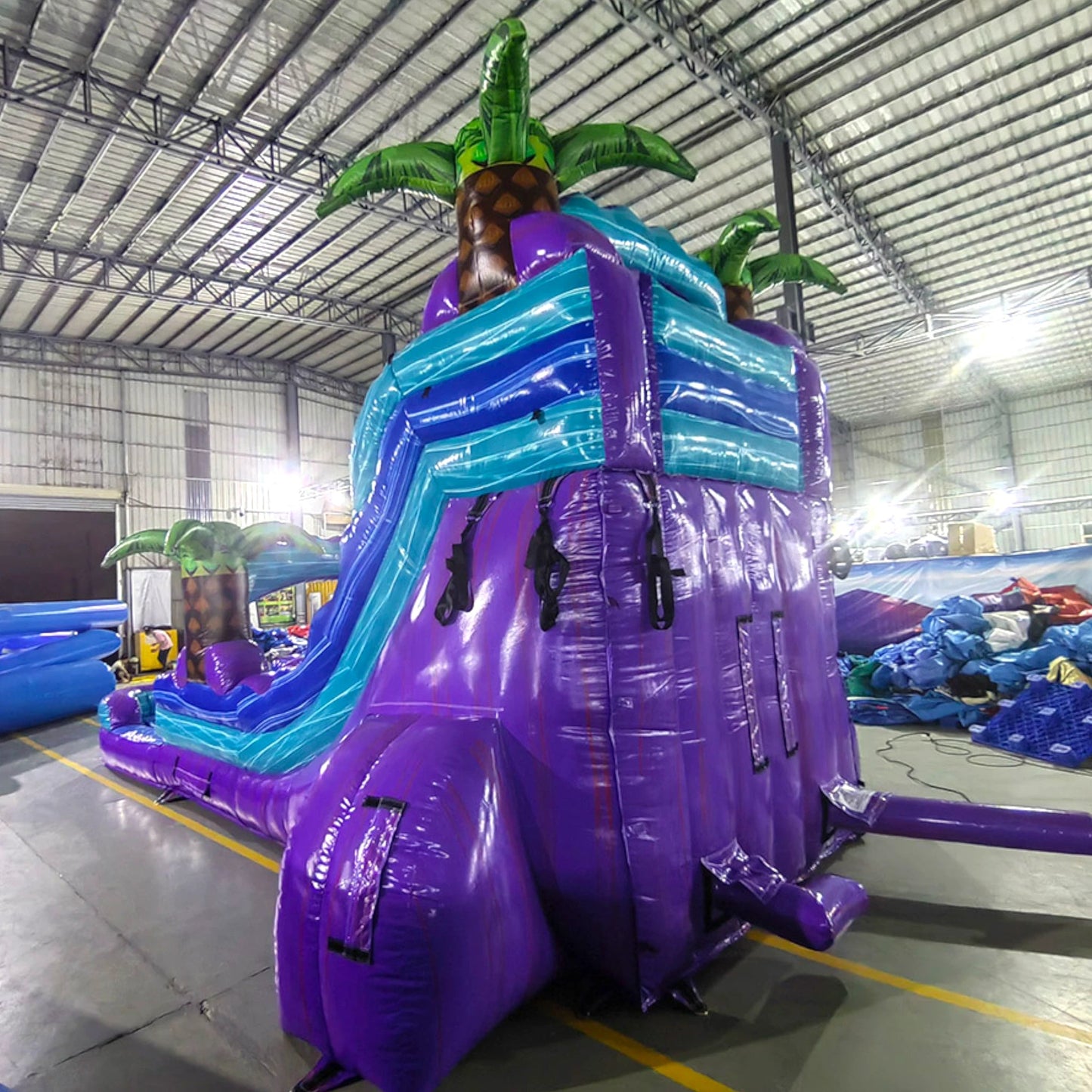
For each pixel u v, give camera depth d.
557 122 9.34
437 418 2.82
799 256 4.27
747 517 3.12
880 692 7.26
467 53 8.41
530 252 2.59
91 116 8.70
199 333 17.41
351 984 2.09
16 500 15.88
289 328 17.25
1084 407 19.62
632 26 7.79
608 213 2.92
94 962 3.08
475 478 2.75
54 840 4.69
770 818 2.92
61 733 8.25
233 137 9.81
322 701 3.50
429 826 2.17
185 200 11.49
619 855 2.29
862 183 10.61
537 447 2.51
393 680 2.84
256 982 2.87
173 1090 2.27
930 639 7.03
